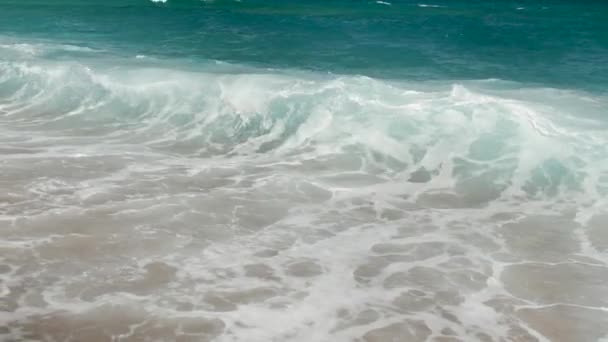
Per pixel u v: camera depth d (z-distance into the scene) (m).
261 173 9.98
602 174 9.72
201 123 12.38
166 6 31.62
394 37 23.84
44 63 15.66
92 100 13.59
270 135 11.82
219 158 10.70
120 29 23.48
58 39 20.47
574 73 17.69
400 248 7.59
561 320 6.12
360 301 6.34
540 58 20.22
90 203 8.38
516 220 8.53
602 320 6.13
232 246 7.45
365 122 11.60
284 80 13.81
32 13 26.75
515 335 5.85
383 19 29.31
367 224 8.26
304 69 17.05
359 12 31.84
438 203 9.09
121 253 7.11
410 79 16.11
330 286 6.61
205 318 5.91
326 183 9.66
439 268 7.11
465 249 7.61
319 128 11.70
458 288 6.67
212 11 30.33
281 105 12.41
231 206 8.59
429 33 25.27
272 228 8.00
